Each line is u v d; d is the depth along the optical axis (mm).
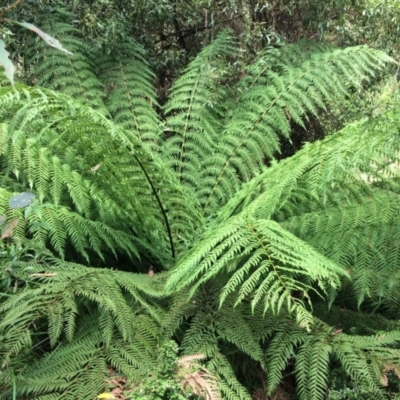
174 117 2516
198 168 2422
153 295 1502
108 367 1365
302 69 2477
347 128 1662
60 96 1457
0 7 2238
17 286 1541
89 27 2420
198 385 1217
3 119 1813
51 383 1263
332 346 1430
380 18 2549
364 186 1837
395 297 1720
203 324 1479
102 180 1756
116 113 2521
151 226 1948
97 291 1422
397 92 2352
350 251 1670
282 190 1604
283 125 2396
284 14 2799
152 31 2867
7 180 1784
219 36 2662
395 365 1363
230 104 2635
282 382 1526
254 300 1271
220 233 1512
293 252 1382
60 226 1570
